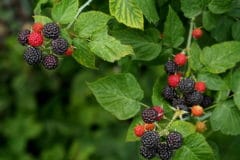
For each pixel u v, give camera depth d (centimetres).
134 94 56
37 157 118
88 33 53
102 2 60
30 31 52
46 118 120
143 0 53
